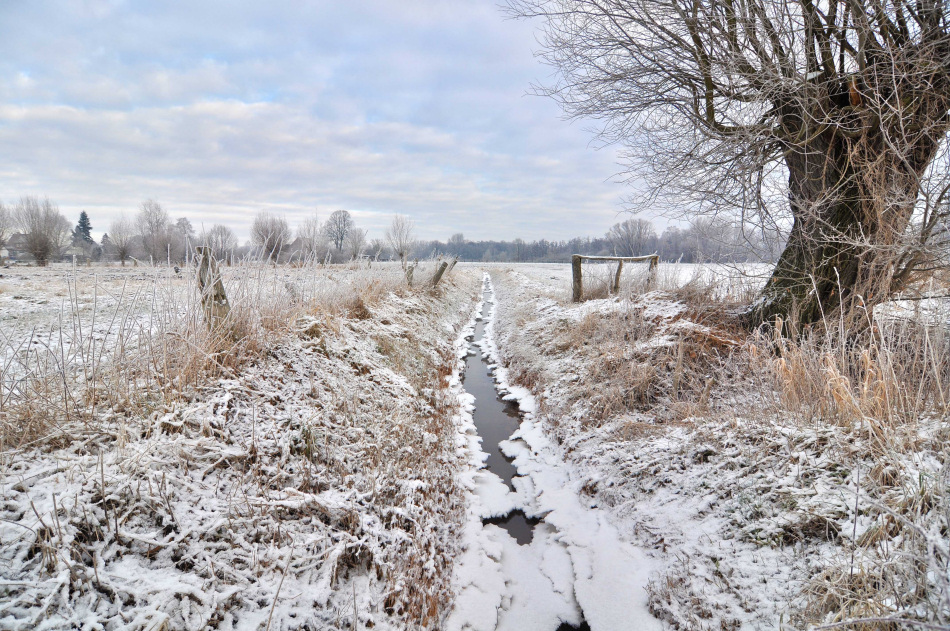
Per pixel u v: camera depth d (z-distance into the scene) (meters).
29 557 2.11
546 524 4.66
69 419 3.00
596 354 7.50
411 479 4.22
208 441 3.19
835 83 5.26
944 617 1.89
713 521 3.61
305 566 2.78
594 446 5.55
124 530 2.37
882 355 3.75
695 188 6.06
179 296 4.23
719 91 5.71
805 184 5.67
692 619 3.02
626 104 6.51
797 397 4.18
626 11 5.78
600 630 3.27
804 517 3.09
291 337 5.36
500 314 17.09
